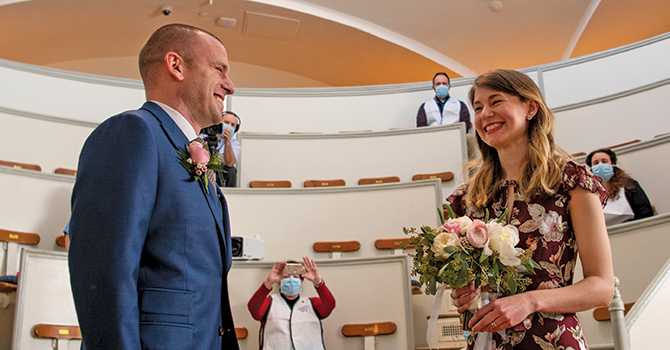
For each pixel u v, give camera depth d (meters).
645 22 7.84
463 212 1.57
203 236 1.24
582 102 5.10
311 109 5.79
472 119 5.68
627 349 1.96
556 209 1.32
